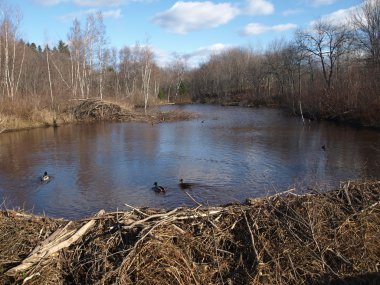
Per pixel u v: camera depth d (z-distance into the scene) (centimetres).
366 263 520
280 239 545
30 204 1159
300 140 2231
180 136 2458
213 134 2538
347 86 3328
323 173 1458
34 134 2608
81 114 3522
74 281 497
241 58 7350
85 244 545
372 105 2800
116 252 507
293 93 4134
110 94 5234
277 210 593
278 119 3528
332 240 548
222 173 1480
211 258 522
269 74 5875
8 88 3619
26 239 555
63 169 1573
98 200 1186
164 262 494
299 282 492
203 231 561
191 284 484
